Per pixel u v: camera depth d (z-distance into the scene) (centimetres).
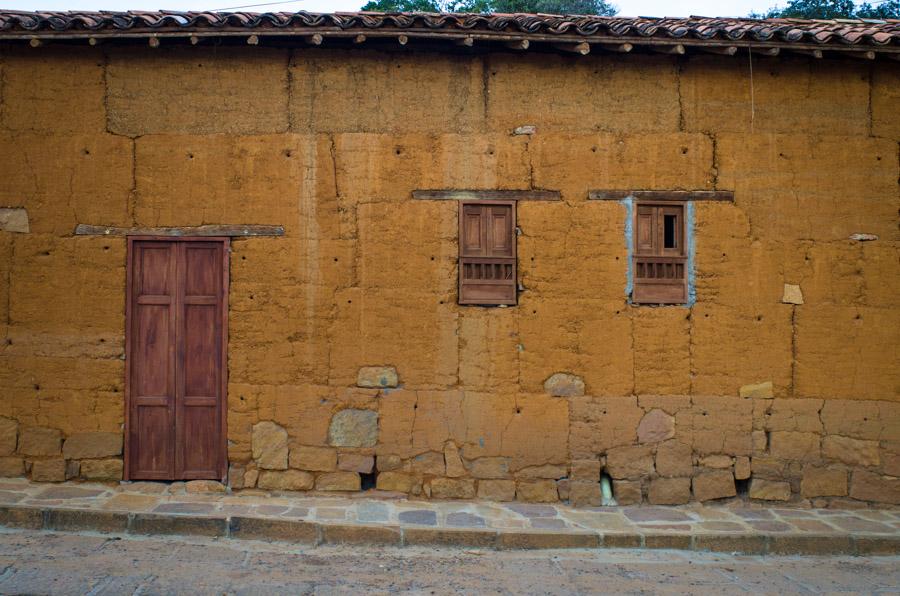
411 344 682
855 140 709
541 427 683
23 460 671
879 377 701
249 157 684
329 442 677
